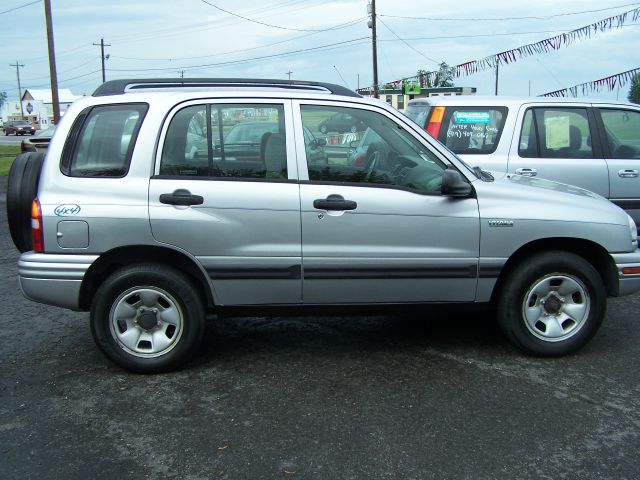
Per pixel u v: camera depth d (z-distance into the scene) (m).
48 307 5.87
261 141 4.18
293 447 3.31
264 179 4.15
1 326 5.31
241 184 4.11
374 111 4.33
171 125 4.12
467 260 4.29
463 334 5.07
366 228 4.17
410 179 4.30
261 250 4.12
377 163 4.30
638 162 6.78
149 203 4.04
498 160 6.59
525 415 3.64
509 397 3.88
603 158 6.75
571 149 6.73
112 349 4.18
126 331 4.21
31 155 4.45
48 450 3.30
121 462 3.18
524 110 6.68
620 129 6.89
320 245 4.16
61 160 4.09
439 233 4.24
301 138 4.19
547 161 6.60
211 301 4.23
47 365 4.45
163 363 4.22
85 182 4.05
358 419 3.60
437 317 5.55
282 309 4.30
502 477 3.03
